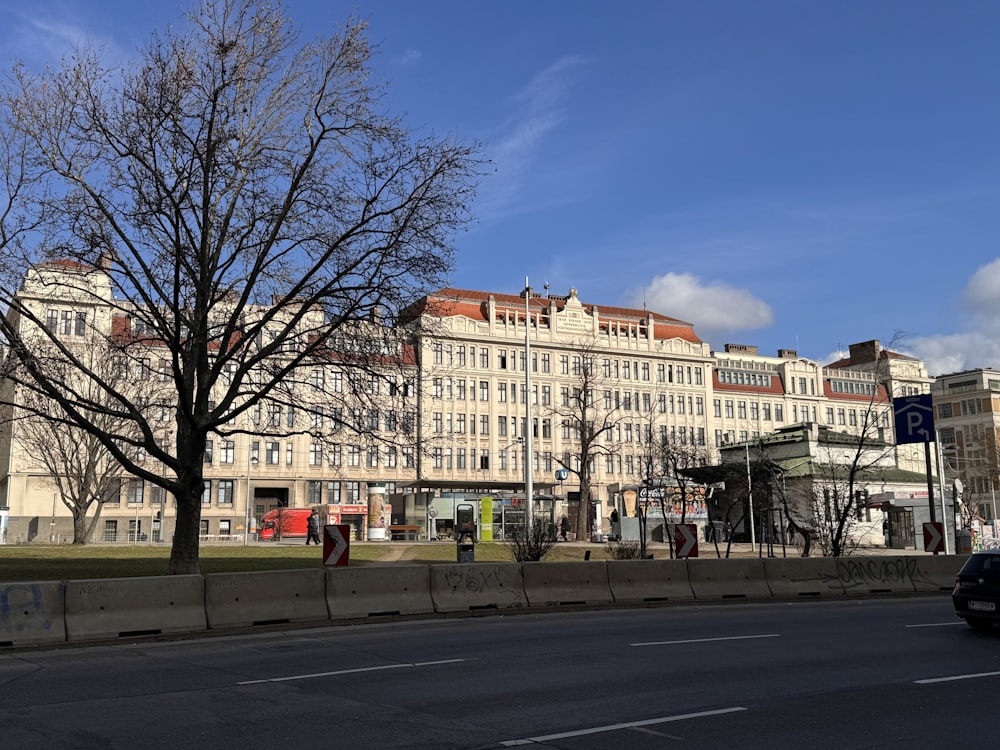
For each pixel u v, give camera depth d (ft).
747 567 72.90
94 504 217.15
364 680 33.24
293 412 82.07
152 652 42.22
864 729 25.13
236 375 66.13
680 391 316.19
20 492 209.46
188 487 65.72
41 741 23.84
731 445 192.34
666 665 36.63
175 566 64.59
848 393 355.77
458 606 59.00
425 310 72.02
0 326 61.52
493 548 126.41
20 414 137.69
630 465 299.99
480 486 186.09
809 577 75.31
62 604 45.47
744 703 28.73
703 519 165.27
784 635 47.06
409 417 76.64
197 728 25.25
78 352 115.75
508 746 23.06
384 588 56.90
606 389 300.81
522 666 36.42
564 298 313.73
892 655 39.68
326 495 256.73
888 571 79.41
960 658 38.83
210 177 65.87
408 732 24.63
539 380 293.23
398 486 210.18
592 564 66.03
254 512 249.34
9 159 62.69
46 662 39.22
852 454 172.55
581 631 49.21
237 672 35.55
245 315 75.25
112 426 139.13
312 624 52.65
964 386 368.27
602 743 23.40
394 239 67.46
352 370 71.92
